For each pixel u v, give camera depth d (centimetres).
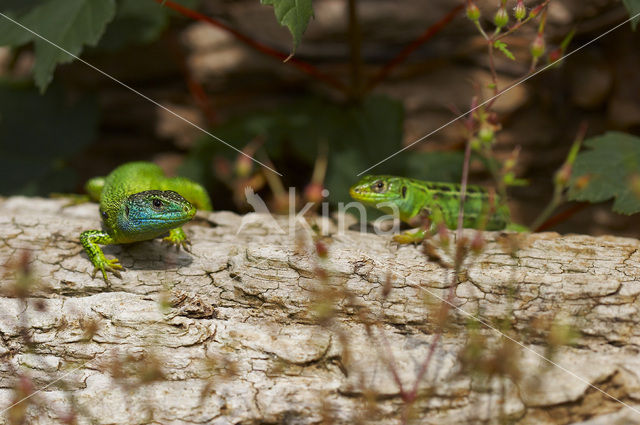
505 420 65
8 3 78
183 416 65
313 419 65
